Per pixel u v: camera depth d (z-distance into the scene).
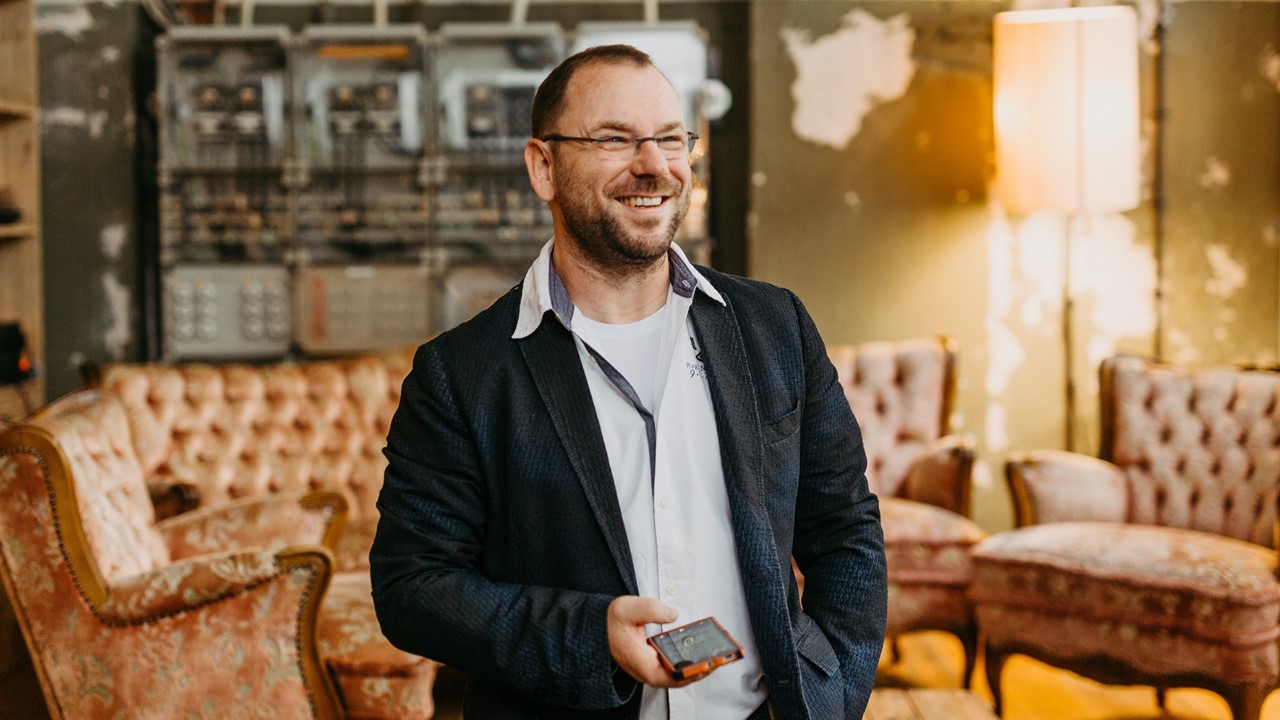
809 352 1.28
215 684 2.28
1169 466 3.35
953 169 4.29
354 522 3.39
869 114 4.29
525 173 4.30
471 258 4.32
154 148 4.47
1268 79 4.22
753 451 1.18
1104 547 2.94
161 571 2.27
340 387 3.59
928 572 3.24
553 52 4.23
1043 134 3.69
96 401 2.67
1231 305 4.28
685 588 1.17
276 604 2.29
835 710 1.18
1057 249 4.30
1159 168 4.24
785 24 4.28
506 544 1.17
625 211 1.14
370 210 4.30
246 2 4.51
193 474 3.37
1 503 2.23
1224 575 2.72
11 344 3.55
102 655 2.27
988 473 4.37
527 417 1.16
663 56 4.23
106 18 4.35
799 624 1.20
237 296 4.27
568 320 1.19
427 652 1.13
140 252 4.46
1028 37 3.69
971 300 4.32
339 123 4.24
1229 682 2.68
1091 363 4.31
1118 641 2.82
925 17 4.25
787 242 4.32
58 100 4.33
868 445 3.77
